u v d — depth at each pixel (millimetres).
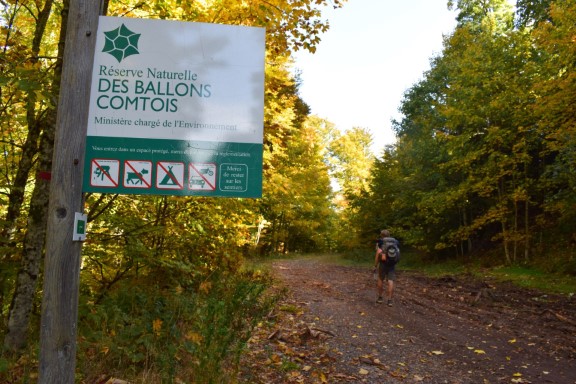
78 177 2775
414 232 23078
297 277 14398
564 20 11898
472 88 17656
